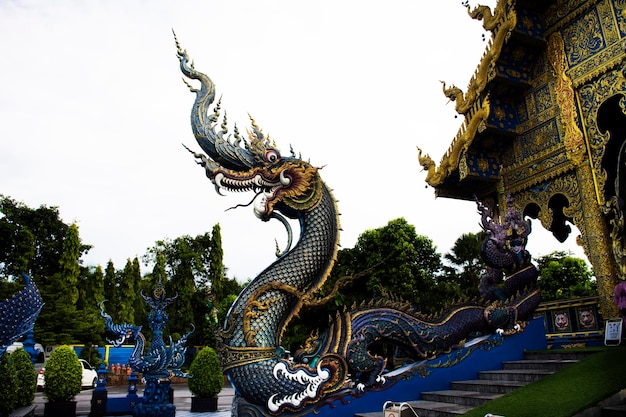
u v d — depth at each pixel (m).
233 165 8.88
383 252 26.45
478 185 15.08
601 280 11.41
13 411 11.05
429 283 27.64
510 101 14.45
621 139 12.18
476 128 13.26
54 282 41.06
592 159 12.02
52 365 14.12
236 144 8.97
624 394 6.39
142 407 12.27
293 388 8.06
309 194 9.05
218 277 50.88
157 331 13.05
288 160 9.12
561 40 13.02
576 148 12.30
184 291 47.69
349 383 8.68
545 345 10.81
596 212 11.77
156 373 12.59
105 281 55.19
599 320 11.67
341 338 8.74
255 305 8.32
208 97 9.19
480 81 13.40
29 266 42.66
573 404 6.26
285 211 9.09
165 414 12.31
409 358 11.02
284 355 8.39
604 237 11.57
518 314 10.70
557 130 13.09
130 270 54.06
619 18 11.62
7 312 6.74
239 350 8.00
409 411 6.08
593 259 11.71
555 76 13.10
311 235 8.92
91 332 39.91
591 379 7.25
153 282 51.03
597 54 12.06
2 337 6.68
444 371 9.50
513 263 11.37
